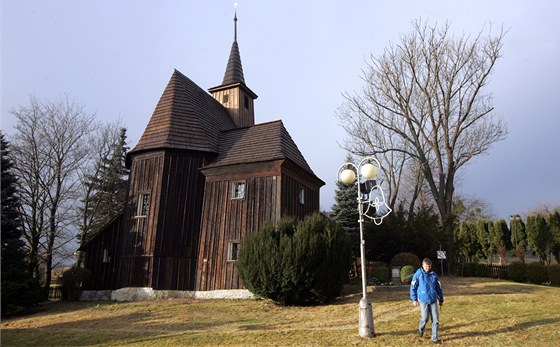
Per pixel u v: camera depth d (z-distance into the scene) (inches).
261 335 437.4
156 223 804.6
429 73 1216.2
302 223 660.7
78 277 869.8
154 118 911.7
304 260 611.8
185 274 799.7
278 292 628.7
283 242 625.3
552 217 1343.5
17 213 964.6
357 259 1222.9
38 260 1070.4
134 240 818.8
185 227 823.7
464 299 592.7
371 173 442.3
